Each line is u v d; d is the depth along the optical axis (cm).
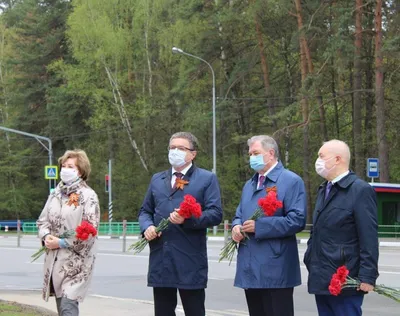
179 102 5012
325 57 3619
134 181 5594
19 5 6291
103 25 5091
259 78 5103
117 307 1196
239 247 727
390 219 3438
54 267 766
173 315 754
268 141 727
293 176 721
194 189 736
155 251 738
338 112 4947
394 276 1694
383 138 3531
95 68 5225
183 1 4722
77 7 5178
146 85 5412
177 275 723
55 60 5831
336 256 643
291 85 4869
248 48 4769
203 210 734
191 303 737
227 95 4931
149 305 1225
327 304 665
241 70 4531
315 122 4784
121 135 5672
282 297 708
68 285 758
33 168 6500
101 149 5778
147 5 5134
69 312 748
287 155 4828
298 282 718
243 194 746
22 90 6112
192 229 725
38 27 6012
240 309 1231
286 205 712
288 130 3788
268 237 699
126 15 5250
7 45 6450
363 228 634
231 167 5153
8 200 6388
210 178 741
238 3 4428
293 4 4159
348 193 647
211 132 5244
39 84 6069
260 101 5072
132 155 5697
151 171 5494
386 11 3872
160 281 730
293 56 4906
